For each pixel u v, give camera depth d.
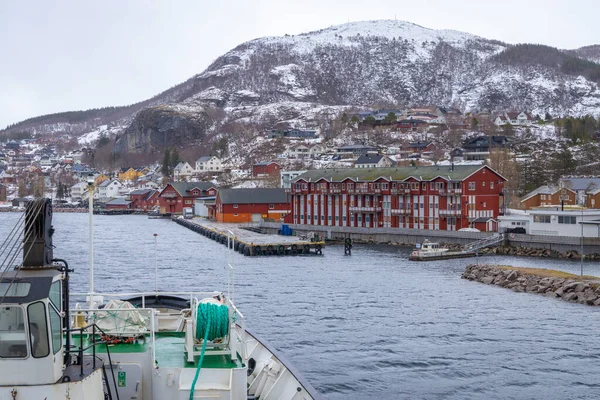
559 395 36.81
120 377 19.45
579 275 75.62
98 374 16.00
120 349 20.08
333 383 38.22
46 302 14.65
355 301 62.34
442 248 105.12
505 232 112.44
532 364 42.12
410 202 132.88
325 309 58.06
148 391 19.55
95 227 177.88
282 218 163.50
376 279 77.81
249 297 64.00
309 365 41.41
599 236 105.38
